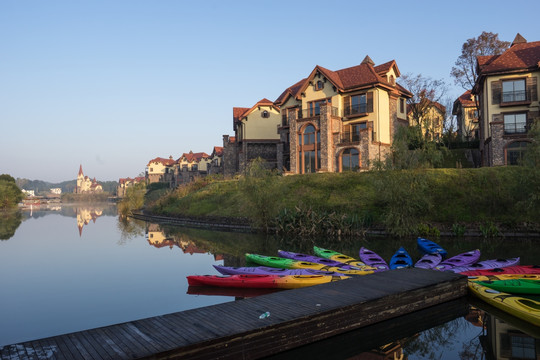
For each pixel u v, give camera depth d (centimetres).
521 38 3522
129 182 13588
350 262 1508
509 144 3045
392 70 3716
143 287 1374
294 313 837
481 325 959
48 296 1280
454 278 1151
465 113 4688
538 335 898
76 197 16600
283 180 3164
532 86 3050
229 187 4066
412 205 2294
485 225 2270
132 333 730
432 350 823
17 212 7175
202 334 720
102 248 2323
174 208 4384
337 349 848
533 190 2073
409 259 1509
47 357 633
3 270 1703
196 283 1371
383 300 966
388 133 3597
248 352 740
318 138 3619
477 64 3581
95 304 1184
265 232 2816
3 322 1038
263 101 4972
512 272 1306
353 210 2692
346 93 3638
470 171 2678
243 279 1302
